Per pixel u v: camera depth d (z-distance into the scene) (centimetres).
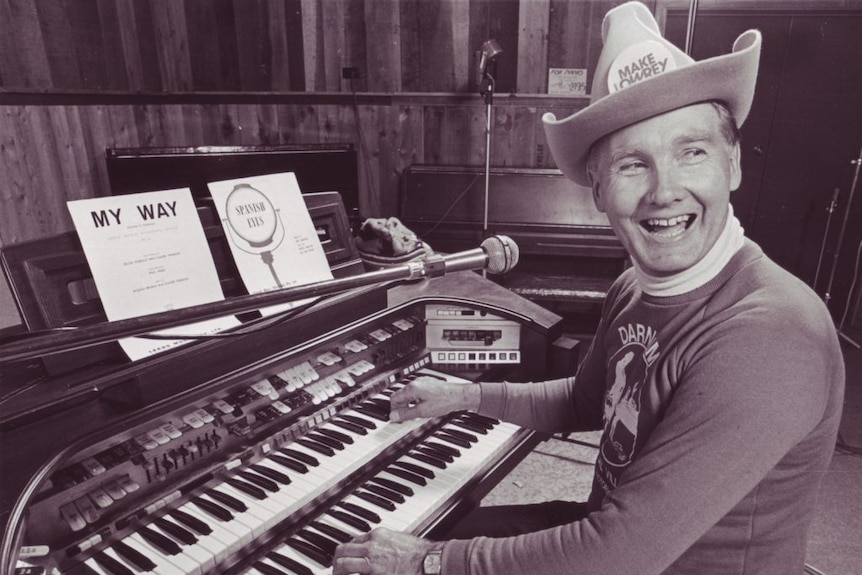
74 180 414
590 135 95
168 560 99
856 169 400
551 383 143
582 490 253
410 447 140
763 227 441
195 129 467
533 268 432
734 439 78
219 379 118
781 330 80
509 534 139
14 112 375
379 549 96
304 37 460
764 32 403
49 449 96
